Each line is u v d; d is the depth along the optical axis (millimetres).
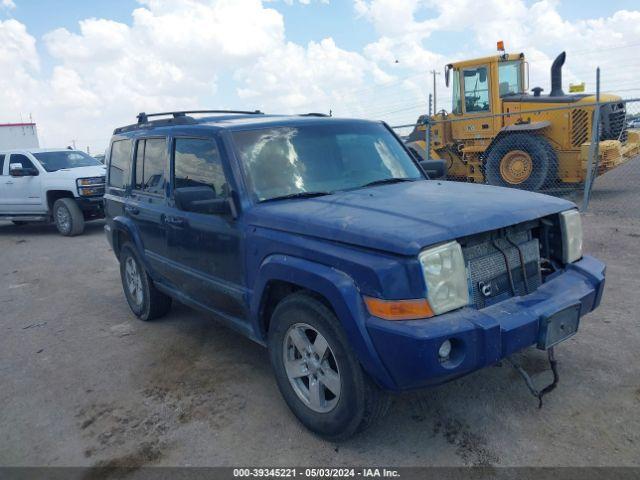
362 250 2818
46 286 7488
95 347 4977
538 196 3521
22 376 4465
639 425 3115
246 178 3701
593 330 4418
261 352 4570
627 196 10867
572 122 10656
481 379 3746
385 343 2646
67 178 11406
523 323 2838
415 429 3244
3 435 3551
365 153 4301
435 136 12594
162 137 4707
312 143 4098
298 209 3371
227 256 3760
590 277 3420
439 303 2701
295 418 3471
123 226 5316
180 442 3307
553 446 2984
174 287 4840
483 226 2902
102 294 6859
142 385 4117
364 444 3135
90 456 3240
